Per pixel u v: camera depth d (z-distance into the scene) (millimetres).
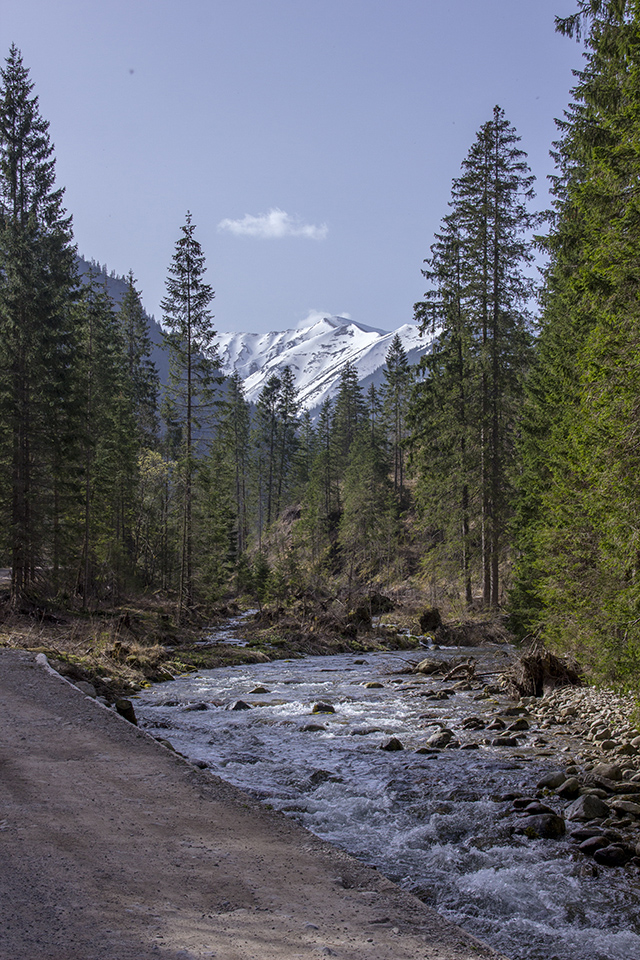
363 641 31312
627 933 5527
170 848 5891
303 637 30688
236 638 31688
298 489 87438
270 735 12703
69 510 33406
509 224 34750
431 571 39594
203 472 36344
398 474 80750
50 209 31141
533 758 10938
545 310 27719
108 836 6027
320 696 17391
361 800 8844
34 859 5340
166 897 4883
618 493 10164
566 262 19828
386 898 5277
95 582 39062
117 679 17688
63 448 29172
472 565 36281
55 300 29047
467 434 35688
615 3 13891
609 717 13117
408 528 60844
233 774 9883
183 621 34875
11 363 27703
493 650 29359
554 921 5734
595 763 10398
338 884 5477
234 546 70688
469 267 35750
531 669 17109
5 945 3908
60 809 6625
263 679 20594
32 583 29656
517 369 34938
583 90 15438
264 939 4320
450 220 36656
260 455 97250
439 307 38438
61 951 3908
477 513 35250
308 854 6090
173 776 8078
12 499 27406
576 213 19094
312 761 10789
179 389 36469
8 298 27406
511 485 33500
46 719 10258
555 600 15492
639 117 11156
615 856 6898
